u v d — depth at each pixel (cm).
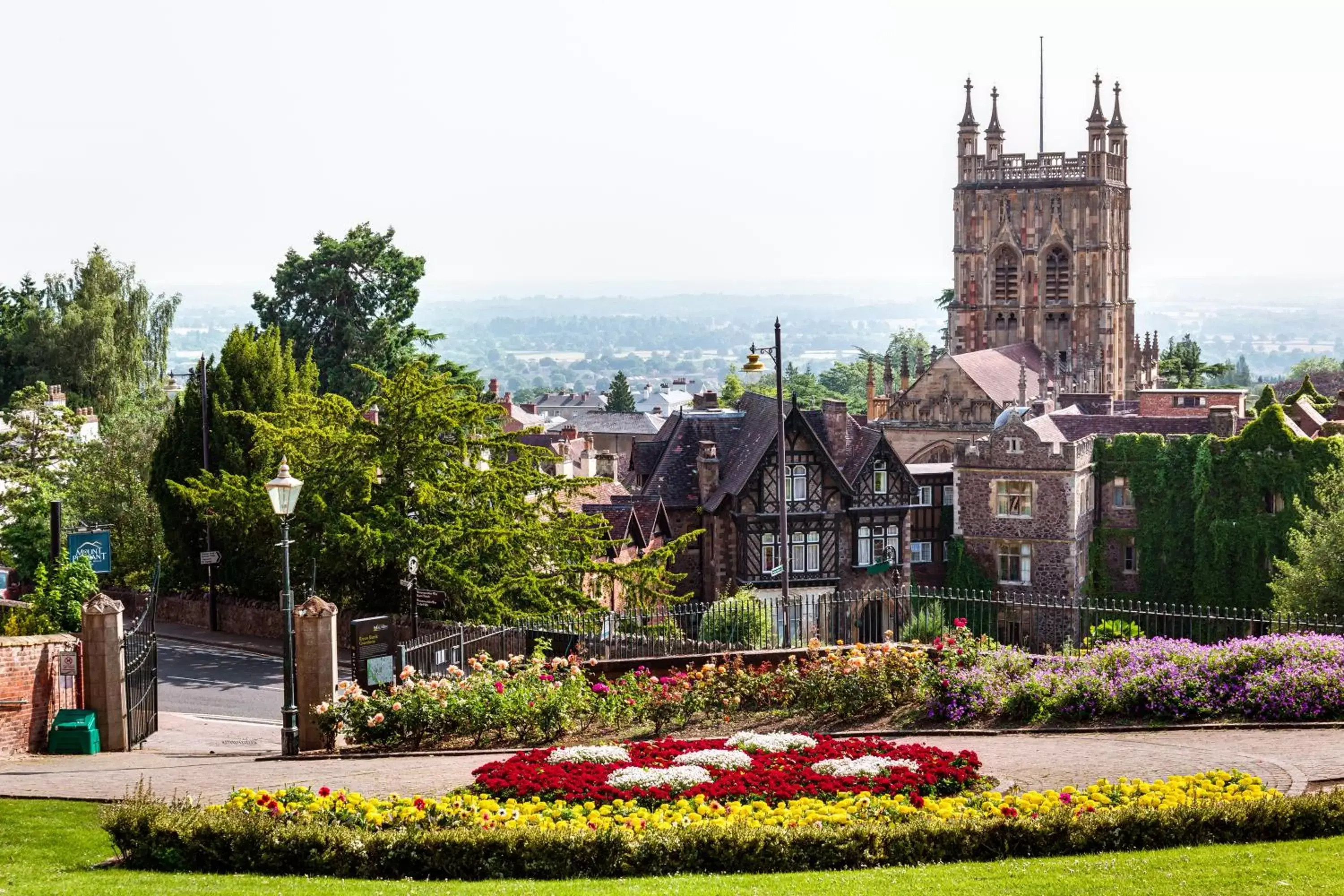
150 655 4544
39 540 7706
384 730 3881
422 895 2248
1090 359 14962
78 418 9200
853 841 2459
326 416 6962
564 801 2856
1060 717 3803
